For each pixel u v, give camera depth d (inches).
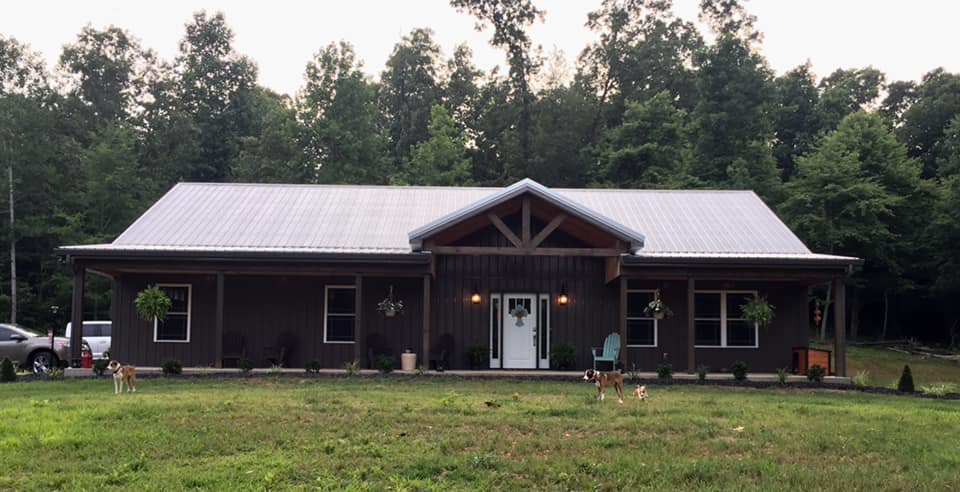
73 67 1829.5
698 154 1531.7
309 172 1589.6
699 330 804.0
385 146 1824.6
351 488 278.5
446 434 369.4
